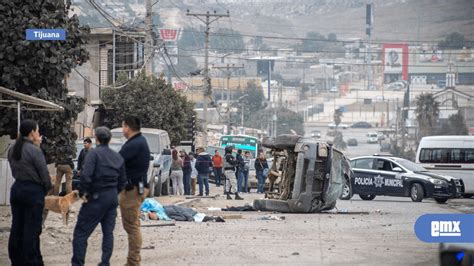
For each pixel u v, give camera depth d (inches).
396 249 1013.2
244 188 2613.2
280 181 1713.8
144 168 814.5
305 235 1169.4
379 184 2249.0
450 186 2185.0
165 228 1243.2
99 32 3277.6
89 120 2965.1
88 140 1498.5
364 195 2316.7
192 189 2517.2
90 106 2854.3
